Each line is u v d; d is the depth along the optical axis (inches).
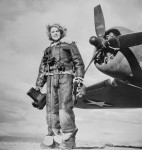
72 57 123.0
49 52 126.1
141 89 289.3
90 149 127.2
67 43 125.1
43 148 120.0
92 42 265.3
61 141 119.3
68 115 116.3
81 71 121.3
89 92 317.7
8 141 165.3
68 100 117.4
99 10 276.5
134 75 262.2
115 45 257.1
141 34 248.2
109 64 261.0
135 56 257.1
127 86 293.9
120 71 262.4
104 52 269.1
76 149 117.2
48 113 121.8
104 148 142.5
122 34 261.7
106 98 330.3
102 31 271.9
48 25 129.6
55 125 120.9
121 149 145.9
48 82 121.9
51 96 120.9
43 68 129.3
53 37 126.8
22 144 138.8
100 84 309.0
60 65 119.6
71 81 120.0
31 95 127.0
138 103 330.3
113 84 304.2
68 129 116.3
